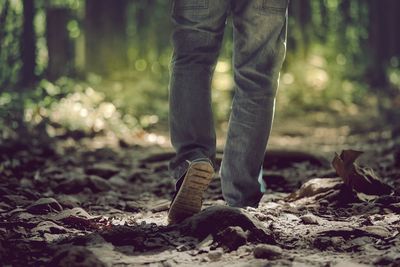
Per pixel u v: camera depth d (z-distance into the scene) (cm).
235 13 466
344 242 411
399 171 739
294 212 511
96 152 1038
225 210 423
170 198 649
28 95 1264
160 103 1848
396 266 355
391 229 442
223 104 1952
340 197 551
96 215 533
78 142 1233
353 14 3356
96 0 2233
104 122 1365
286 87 2412
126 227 424
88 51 2231
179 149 453
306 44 2945
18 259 377
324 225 463
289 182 707
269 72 467
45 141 1087
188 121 450
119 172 797
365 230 423
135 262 372
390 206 511
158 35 3050
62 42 1819
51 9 1827
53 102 1343
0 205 538
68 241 411
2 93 1221
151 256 384
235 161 478
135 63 2880
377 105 2173
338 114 2183
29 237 430
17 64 1459
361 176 556
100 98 1505
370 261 368
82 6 2402
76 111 1327
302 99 2312
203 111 451
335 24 3388
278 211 502
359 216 500
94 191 666
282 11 462
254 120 471
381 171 755
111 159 1008
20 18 1483
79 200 620
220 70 2314
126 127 1408
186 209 443
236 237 397
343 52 3303
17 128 1091
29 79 1470
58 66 1792
